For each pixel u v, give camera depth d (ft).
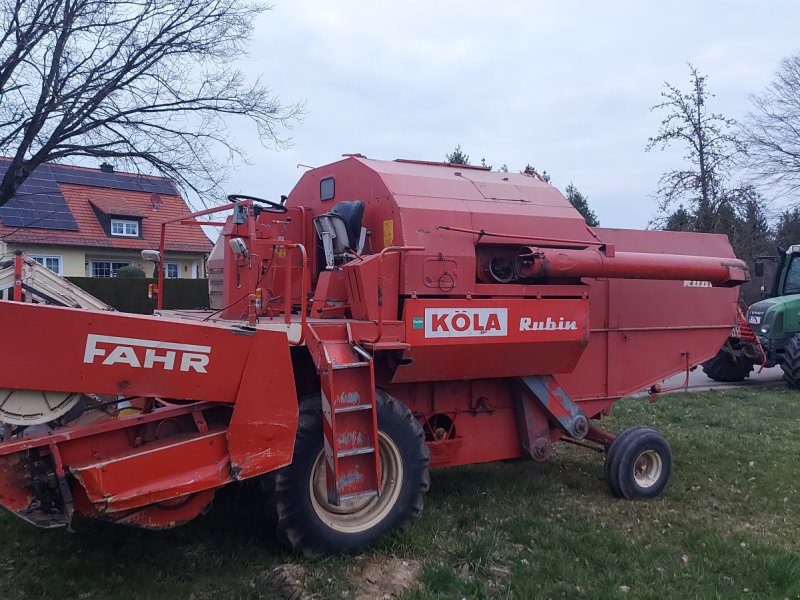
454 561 13.99
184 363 11.99
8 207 79.61
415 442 15.07
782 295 43.73
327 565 13.60
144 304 55.98
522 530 15.75
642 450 18.40
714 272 19.51
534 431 18.44
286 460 12.90
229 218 17.31
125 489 11.51
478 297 16.46
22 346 10.84
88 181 91.61
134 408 13.30
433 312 15.61
